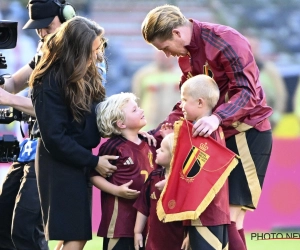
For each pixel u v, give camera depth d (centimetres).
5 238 1938
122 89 4381
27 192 1823
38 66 1623
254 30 4622
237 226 1716
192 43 1608
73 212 1617
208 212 1529
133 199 1658
